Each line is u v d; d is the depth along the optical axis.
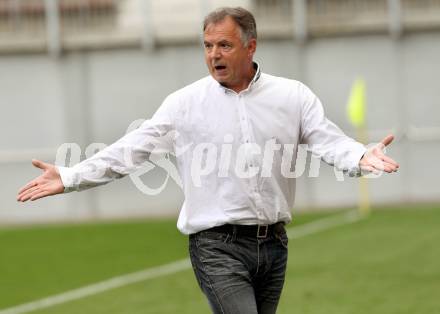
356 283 29.73
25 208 56.50
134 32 57.12
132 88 57.38
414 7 56.03
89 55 57.28
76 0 57.12
